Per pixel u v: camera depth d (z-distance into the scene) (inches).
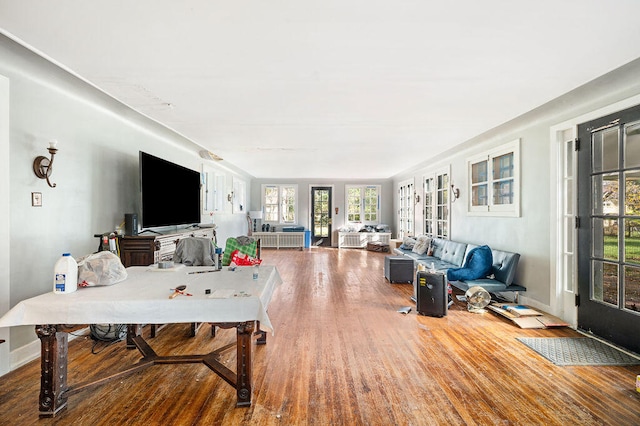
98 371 99.5
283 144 216.5
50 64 102.0
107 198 145.8
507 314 145.6
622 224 113.4
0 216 96.5
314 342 120.8
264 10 71.5
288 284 215.3
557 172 142.8
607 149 119.5
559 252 142.1
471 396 86.3
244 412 79.4
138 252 142.8
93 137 136.8
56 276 83.0
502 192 183.8
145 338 124.7
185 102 132.9
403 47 87.9
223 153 249.3
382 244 391.2
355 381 93.7
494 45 86.5
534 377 96.0
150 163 161.2
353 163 299.3
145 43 86.0
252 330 81.5
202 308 79.0
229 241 157.0
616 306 115.6
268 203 443.8
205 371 99.8
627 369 100.4
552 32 80.1
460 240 231.8
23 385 90.7
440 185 273.0
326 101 131.2
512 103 132.5
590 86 115.6
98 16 73.7
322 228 447.2
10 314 75.0
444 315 148.7
